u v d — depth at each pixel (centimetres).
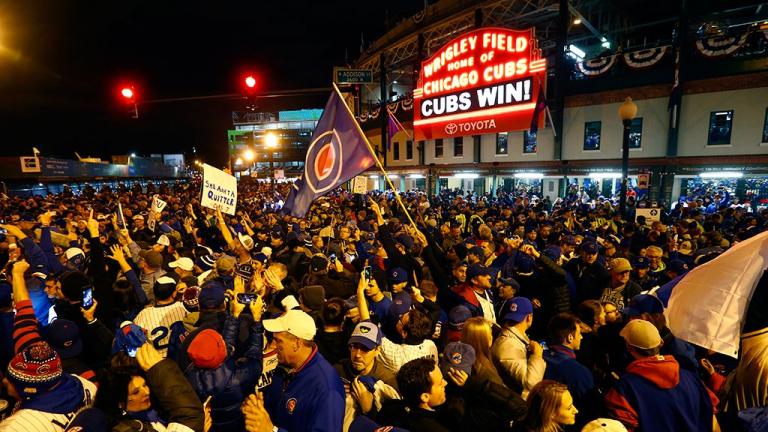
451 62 2939
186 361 297
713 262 353
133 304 516
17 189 3106
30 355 237
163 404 240
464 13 3003
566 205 2002
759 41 1923
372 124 4169
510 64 2573
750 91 1950
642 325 301
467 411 286
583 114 2478
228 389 284
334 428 261
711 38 2027
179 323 405
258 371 308
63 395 244
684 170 2145
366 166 575
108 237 963
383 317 469
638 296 415
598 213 1480
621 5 2984
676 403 272
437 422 265
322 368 280
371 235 1011
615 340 408
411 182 3800
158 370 243
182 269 597
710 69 2036
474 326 359
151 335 399
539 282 579
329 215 1526
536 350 362
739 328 324
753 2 2597
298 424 267
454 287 527
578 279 618
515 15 2839
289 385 282
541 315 564
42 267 572
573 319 367
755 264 329
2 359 383
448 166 3253
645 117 2258
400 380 271
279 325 273
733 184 2075
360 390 305
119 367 254
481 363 346
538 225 1229
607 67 2355
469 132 2875
